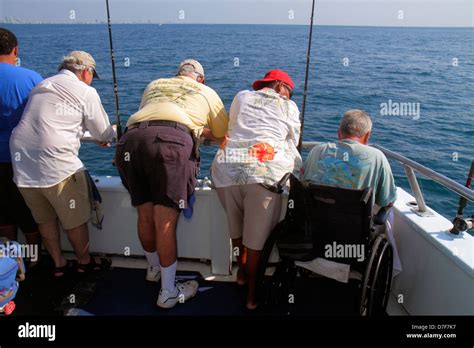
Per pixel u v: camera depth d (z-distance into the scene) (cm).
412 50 4388
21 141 198
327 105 1351
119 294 224
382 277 195
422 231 195
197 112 202
